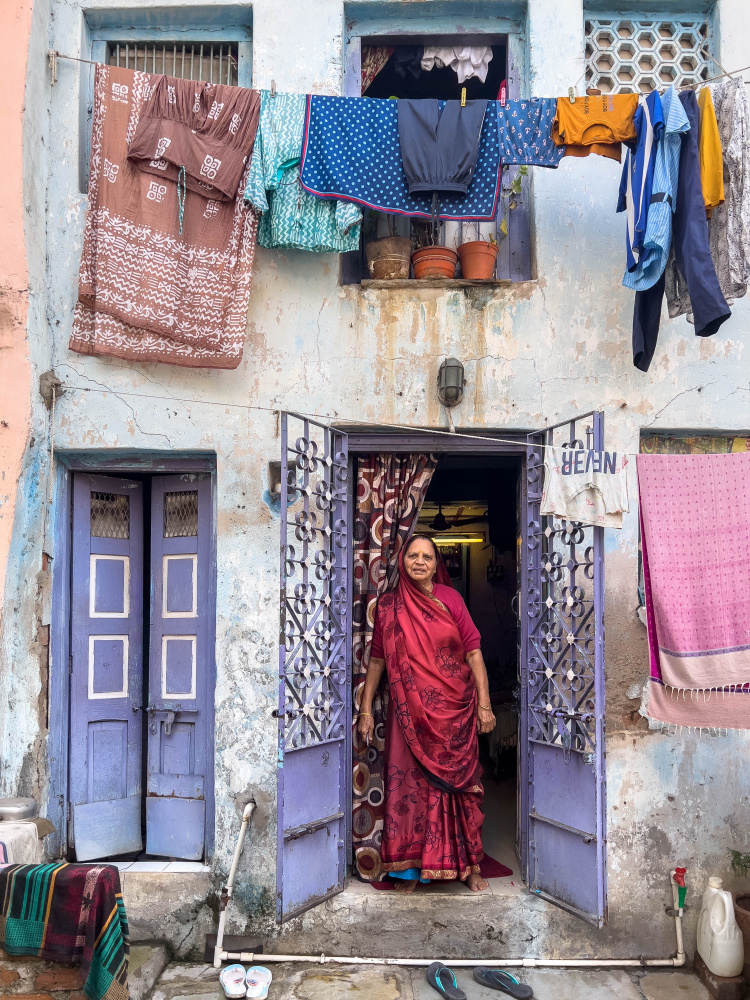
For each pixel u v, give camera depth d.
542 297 4.00
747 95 3.93
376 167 3.69
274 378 3.99
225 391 3.97
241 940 3.75
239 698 3.88
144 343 3.75
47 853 3.88
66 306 3.98
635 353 3.59
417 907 3.75
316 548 3.93
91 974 2.63
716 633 3.41
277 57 4.08
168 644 4.18
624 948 3.75
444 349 4.00
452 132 3.64
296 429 3.96
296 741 3.56
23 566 3.79
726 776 3.86
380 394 3.99
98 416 3.95
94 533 4.17
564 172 4.07
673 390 3.97
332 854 3.79
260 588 3.92
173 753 4.13
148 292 3.68
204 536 4.13
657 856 3.81
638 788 3.83
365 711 3.94
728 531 3.42
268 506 3.94
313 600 3.71
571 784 3.59
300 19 4.09
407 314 4.00
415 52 4.46
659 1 4.26
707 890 3.66
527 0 4.12
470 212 3.68
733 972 3.44
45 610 3.97
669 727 3.87
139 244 3.68
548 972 3.64
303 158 3.67
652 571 3.45
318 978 3.53
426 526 7.29
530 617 3.96
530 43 4.11
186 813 4.05
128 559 4.28
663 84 4.33
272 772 3.85
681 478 3.48
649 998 3.41
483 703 4.00
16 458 3.71
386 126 3.70
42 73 3.98
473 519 7.23
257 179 3.68
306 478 3.64
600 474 3.31
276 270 4.02
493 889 3.86
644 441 4.09
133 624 4.27
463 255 4.06
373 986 3.46
